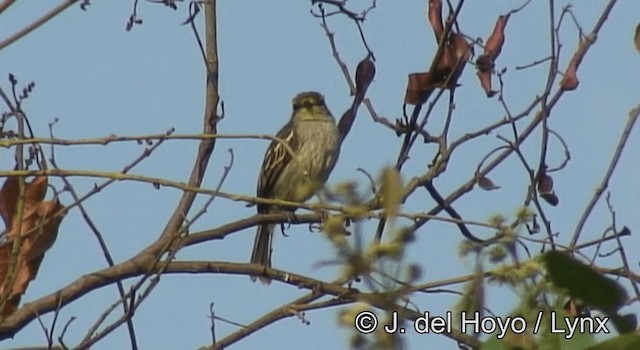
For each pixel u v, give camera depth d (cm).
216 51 1158
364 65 1193
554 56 1102
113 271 966
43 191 938
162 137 797
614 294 429
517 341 490
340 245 464
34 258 941
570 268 430
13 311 936
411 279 462
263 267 977
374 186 495
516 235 523
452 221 649
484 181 1080
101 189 910
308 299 957
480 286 505
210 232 1019
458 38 1142
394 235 463
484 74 1127
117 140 791
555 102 1106
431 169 1071
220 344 946
